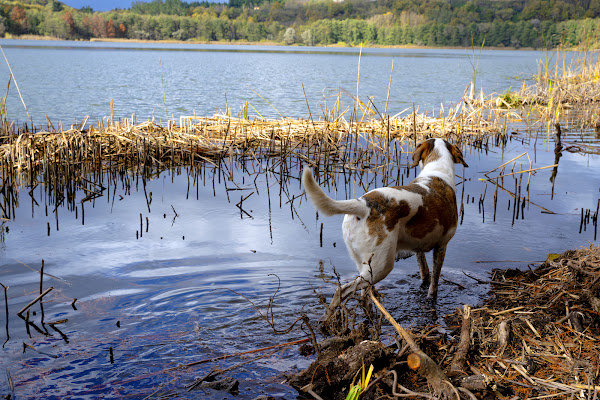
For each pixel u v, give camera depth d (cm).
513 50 9838
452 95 2070
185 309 452
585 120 1455
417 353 335
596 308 420
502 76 3106
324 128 1054
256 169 945
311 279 521
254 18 14612
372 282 435
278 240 625
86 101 1781
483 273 541
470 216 713
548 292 468
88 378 349
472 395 319
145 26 14000
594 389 322
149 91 2177
